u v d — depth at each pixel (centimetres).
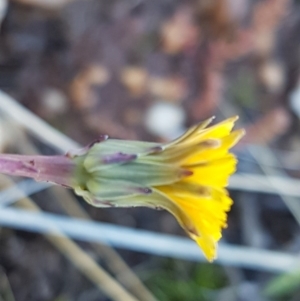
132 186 6
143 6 11
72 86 11
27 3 11
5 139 10
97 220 11
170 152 6
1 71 11
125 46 11
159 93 11
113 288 10
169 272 11
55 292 11
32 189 10
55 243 10
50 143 11
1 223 10
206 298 11
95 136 11
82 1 11
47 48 11
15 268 10
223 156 6
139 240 11
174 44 11
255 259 11
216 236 6
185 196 6
